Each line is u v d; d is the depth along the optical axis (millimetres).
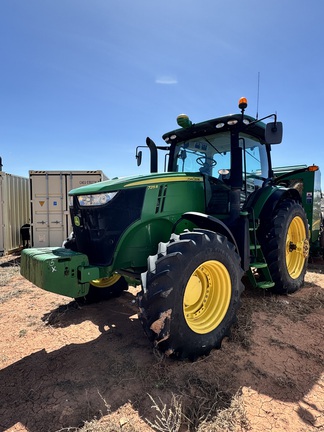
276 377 2334
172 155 4371
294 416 1946
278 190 4223
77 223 3166
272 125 3092
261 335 2988
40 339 3025
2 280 5316
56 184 8258
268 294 4117
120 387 2227
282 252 3902
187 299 2613
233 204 3391
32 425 1896
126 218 2914
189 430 1833
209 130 3830
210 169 4027
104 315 3619
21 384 2303
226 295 2807
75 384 2277
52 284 2531
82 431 1814
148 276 2395
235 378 2322
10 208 8664
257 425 1870
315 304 3789
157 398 2102
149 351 2717
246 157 4086
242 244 3248
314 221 6125
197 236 2617
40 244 8203
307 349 2742
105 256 2926
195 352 2506
